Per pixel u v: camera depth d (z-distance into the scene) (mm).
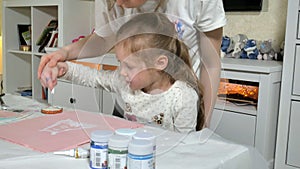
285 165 1938
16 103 1268
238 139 1970
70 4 2607
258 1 2209
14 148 819
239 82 2002
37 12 2895
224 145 868
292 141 1901
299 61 1827
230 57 2279
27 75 3291
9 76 3184
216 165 759
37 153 789
